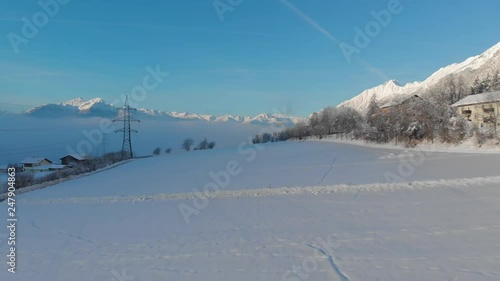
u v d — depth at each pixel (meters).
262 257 11.12
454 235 12.23
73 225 17.17
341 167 38.53
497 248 10.71
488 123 58.06
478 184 22.48
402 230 13.16
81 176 51.38
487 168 29.20
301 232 13.73
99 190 31.75
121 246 13.09
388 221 14.63
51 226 17.14
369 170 33.94
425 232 12.74
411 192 21.12
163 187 31.20
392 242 11.81
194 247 12.51
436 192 20.70
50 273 10.71
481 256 10.12
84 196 27.77
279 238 13.09
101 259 11.72
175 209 20.19
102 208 21.88
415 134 56.31
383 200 19.27
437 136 52.34
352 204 18.72
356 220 15.16
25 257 12.24
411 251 10.84
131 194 27.56
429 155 43.53
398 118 61.56
